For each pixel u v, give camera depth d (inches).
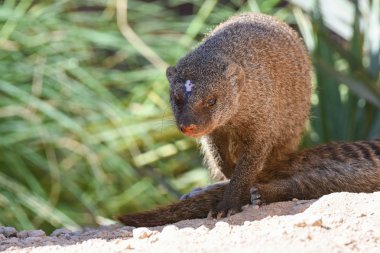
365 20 506.6
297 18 536.7
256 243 220.1
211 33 345.1
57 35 538.0
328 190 302.7
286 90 329.4
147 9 586.6
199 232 238.8
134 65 573.0
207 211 295.1
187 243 226.2
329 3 521.0
